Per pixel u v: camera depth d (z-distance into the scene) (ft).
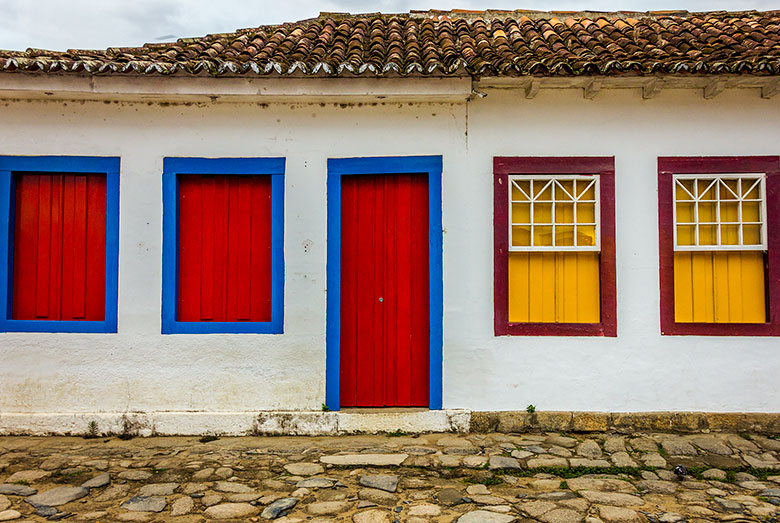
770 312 18.10
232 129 18.84
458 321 18.42
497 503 13.06
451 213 18.58
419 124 18.74
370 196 19.01
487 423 18.12
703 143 18.48
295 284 18.62
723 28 21.58
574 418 17.97
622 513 12.51
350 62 16.97
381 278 18.90
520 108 18.65
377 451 16.39
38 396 18.31
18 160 18.63
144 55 18.12
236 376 18.42
